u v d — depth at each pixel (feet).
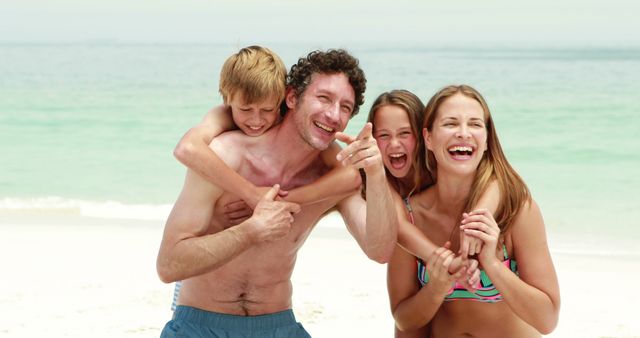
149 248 33.71
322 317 24.66
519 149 60.95
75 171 56.75
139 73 105.81
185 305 15.46
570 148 60.54
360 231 15.16
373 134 16.76
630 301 26.71
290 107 15.03
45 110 80.89
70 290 27.53
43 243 34.60
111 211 43.88
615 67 97.86
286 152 15.16
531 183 51.16
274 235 14.16
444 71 103.96
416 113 16.40
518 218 15.15
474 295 15.76
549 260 15.30
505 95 82.28
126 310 25.32
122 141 67.36
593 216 42.04
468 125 15.06
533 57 118.62
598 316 25.22
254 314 15.42
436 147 15.37
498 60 113.91
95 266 30.73
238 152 15.17
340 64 14.57
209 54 134.00
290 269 15.74
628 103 74.43
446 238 16.14
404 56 129.08
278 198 14.71
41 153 63.57
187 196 14.74
